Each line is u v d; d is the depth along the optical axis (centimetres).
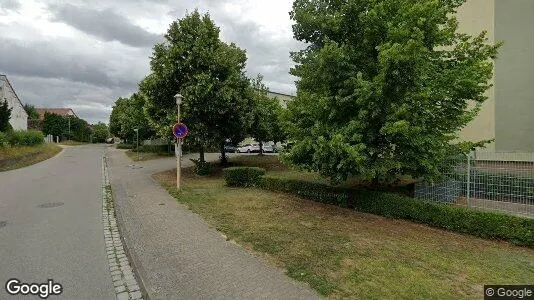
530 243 673
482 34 994
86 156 3250
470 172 900
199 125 1595
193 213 916
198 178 1661
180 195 1168
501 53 1586
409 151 842
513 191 829
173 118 1559
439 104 929
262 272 532
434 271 549
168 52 1628
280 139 2123
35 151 3030
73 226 826
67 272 552
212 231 750
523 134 1532
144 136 3538
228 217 871
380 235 729
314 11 1003
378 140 887
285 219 852
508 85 1570
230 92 1588
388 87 826
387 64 782
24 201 1123
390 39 837
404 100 821
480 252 647
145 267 553
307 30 1009
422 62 818
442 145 861
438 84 893
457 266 574
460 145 895
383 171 831
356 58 914
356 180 1271
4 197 1192
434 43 909
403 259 595
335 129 865
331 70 890
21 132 3197
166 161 2611
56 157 3095
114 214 962
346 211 941
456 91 897
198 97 1545
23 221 861
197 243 670
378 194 904
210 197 1137
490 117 1611
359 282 499
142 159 2803
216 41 1752
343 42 947
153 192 1254
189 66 1620
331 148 801
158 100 1677
